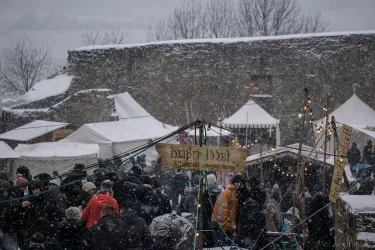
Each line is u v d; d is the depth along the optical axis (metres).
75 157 22.38
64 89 41.06
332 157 18.36
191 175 20.08
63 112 34.62
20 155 22.42
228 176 18.80
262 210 10.16
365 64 37.84
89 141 25.89
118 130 27.09
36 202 10.23
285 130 38.53
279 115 38.69
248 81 39.59
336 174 8.11
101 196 8.85
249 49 39.62
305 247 9.87
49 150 22.95
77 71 42.03
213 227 10.26
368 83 37.88
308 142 30.52
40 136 29.64
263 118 31.84
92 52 41.97
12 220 10.18
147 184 11.97
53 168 22.28
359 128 28.58
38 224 9.46
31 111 35.59
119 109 34.66
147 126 29.02
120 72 41.59
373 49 37.78
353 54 37.97
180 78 40.69
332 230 9.73
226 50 39.97
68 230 8.77
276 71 39.12
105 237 7.60
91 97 34.28
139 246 7.85
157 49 41.09
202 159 7.27
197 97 40.44
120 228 7.70
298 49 38.78
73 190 11.56
